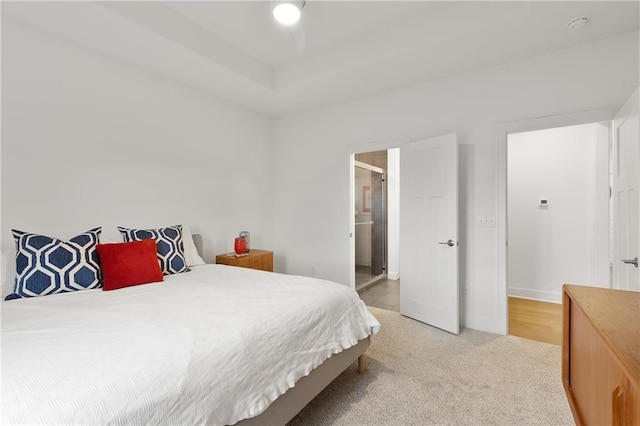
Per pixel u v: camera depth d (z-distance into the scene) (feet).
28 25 7.00
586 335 3.89
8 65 6.76
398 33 8.50
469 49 8.29
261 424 4.29
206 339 3.99
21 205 6.93
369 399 6.00
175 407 3.23
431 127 10.35
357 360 7.47
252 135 13.38
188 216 10.66
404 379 6.70
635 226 6.10
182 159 10.46
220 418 3.65
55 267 6.26
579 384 4.22
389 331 9.44
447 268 9.37
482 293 9.48
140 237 8.17
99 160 8.28
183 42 8.07
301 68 10.50
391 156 16.78
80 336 3.93
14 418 2.48
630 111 6.45
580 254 11.75
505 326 9.13
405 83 10.55
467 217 9.70
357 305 6.74
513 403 5.84
